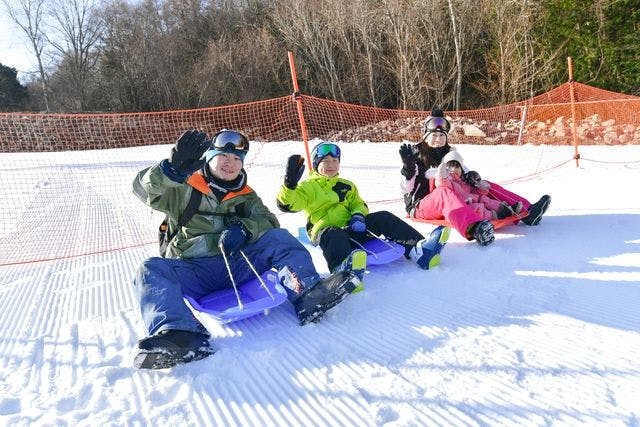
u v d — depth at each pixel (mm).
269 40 25125
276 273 3182
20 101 38219
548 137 13469
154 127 18625
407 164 4648
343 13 22094
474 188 4754
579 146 11703
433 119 4840
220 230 3232
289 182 3561
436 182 4449
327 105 17375
